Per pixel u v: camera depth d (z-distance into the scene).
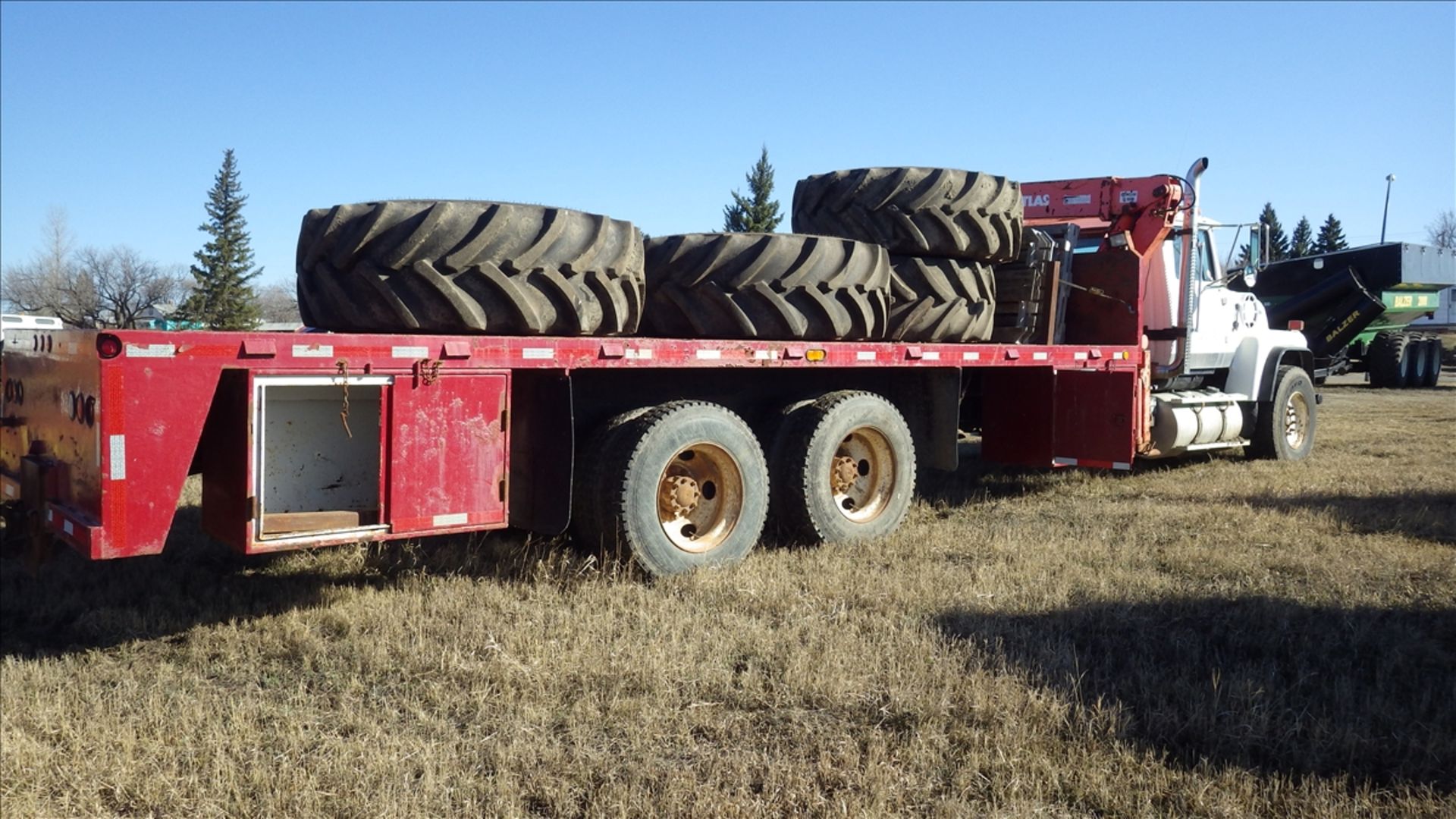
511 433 6.20
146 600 6.10
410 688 4.66
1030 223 11.04
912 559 7.00
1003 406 9.59
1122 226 10.59
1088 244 10.84
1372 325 26.92
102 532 4.60
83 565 6.85
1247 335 12.09
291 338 5.05
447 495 5.65
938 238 7.97
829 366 7.23
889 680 4.61
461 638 5.26
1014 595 6.00
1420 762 3.86
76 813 3.57
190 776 3.78
